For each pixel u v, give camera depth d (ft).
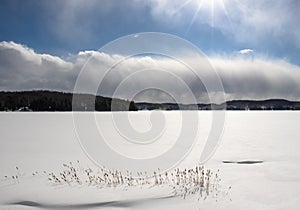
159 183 17.58
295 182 17.53
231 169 22.12
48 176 19.94
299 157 26.96
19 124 71.46
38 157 28.55
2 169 22.74
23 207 13.69
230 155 28.96
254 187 16.46
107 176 19.29
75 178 18.81
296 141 39.65
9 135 48.85
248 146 35.32
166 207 13.39
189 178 18.49
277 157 27.12
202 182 17.12
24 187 16.98
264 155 28.37
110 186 16.99
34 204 14.06
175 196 14.88
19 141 41.22
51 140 42.16
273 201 13.93
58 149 33.86
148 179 18.97
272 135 48.06
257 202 13.83
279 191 15.56
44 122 77.46
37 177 19.66
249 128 62.28
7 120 85.10
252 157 27.40
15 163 25.34
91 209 13.28
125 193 15.49
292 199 14.17
